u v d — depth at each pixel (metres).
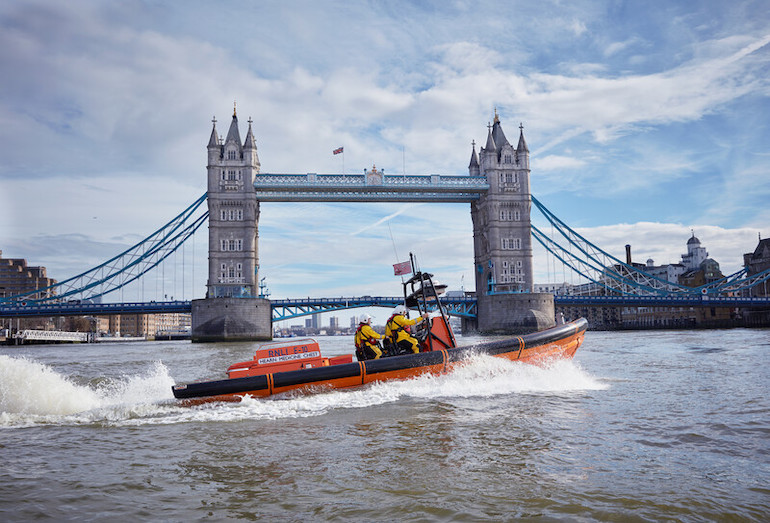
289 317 88.69
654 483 5.04
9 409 9.24
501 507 4.44
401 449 6.44
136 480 5.33
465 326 105.12
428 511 4.36
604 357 24.00
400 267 13.72
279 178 88.75
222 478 5.39
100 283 89.38
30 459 6.20
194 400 10.02
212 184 85.44
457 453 6.21
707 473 5.36
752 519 4.19
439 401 10.14
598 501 4.57
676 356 23.94
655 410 8.94
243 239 84.81
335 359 11.49
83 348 69.44
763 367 17.03
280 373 10.62
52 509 4.50
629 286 108.56
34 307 84.75
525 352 12.91
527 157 96.25
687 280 138.12
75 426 8.25
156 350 52.53
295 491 4.94
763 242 118.31
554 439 6.85
